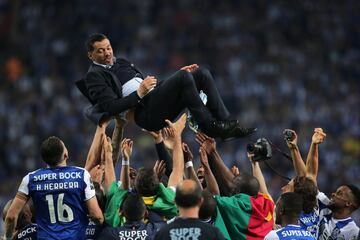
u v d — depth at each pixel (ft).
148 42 297.33
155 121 87.56
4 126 253.65
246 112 261.85
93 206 81.76
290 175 216.13
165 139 89.71
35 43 298.56
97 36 88.63
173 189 83.71
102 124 87.86
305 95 270.67
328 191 232.12
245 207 84.12
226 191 90.43
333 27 312.50
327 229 91.25
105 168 87.61
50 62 288.10
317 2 318.24
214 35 301.43
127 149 85.51
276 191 210.18
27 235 85.40
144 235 80.79
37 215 82.07
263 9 314.55
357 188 91.25
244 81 276.41
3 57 291.58
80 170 82.53
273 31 306.14
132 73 89.15
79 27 304.30
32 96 266.77
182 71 86.07
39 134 250.78
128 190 85.15
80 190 81.92
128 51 295.07
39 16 306.96
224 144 229.25
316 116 262.26
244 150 228.22
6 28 301.84
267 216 85.05
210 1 314.14
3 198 220.64
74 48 297.33
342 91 277.44
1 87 273.13
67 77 279.69
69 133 248.11
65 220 81.61
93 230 82.69
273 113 261.65
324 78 284.00
